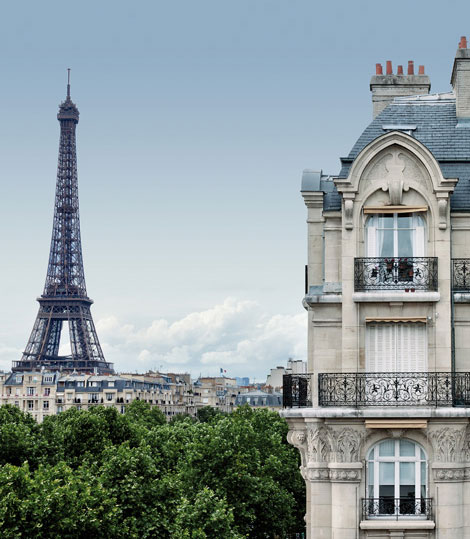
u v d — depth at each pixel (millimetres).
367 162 44156
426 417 42438
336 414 42875
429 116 48531
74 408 104688
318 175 46906
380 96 53562
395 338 44156
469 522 43000
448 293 43594
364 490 43375
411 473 43375
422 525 42281
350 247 44344
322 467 43781
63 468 57875
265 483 79062
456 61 48438
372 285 43906
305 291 50688
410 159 44219
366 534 42938
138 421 157125
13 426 76250
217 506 60938
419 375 43469
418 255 44344
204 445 75625
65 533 51719
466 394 43094
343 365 43875
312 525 43781
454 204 44688
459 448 42906
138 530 57438
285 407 45844
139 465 62062
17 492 52156
